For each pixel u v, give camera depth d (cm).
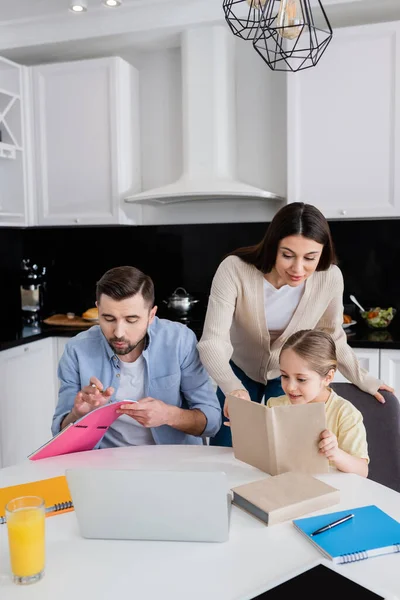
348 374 186
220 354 175
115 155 313
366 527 108
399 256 306
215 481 103
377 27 267
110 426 169
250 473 134
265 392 214
